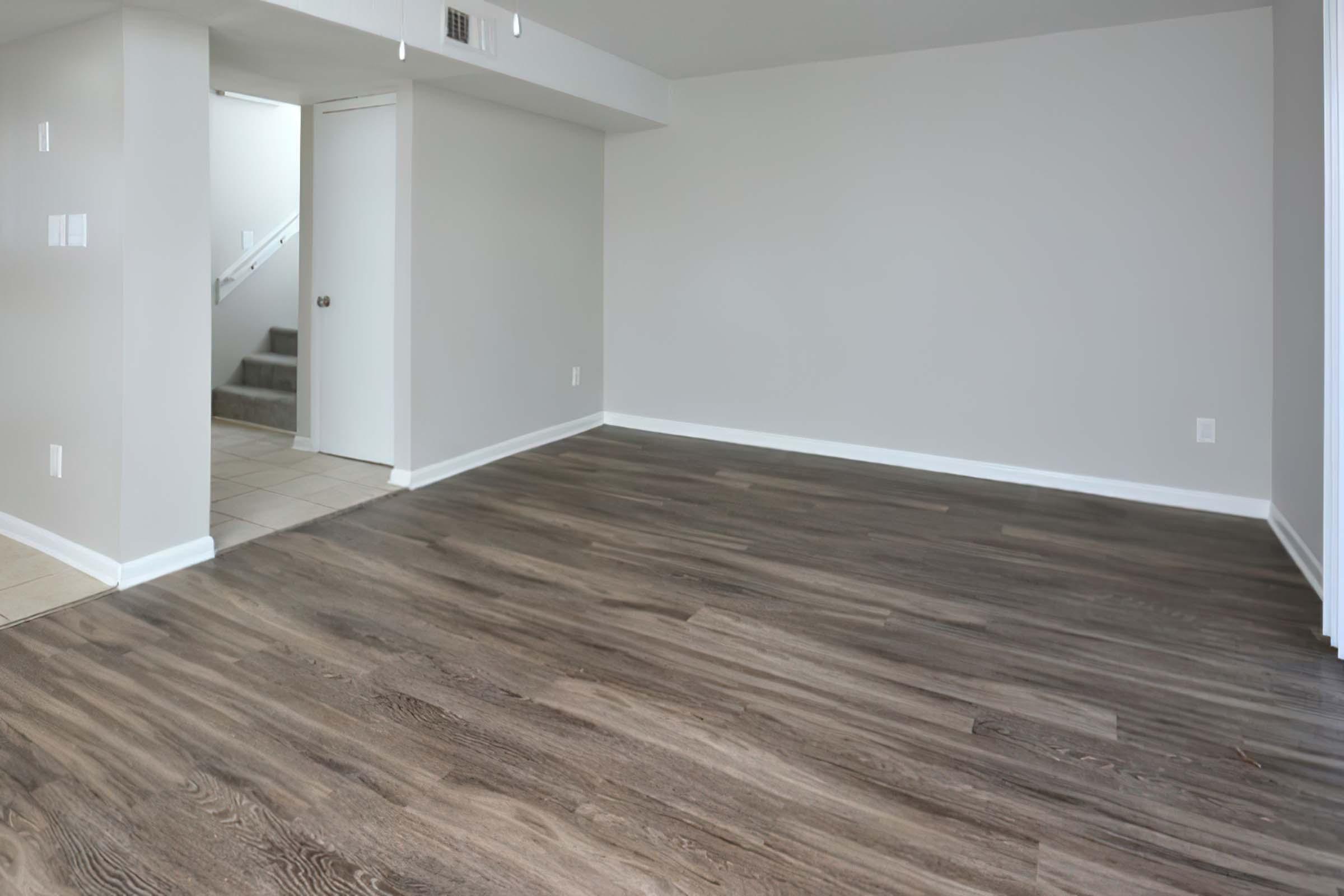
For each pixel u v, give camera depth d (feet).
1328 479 9.02
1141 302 14.34
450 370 15.33
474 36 12.66
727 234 18.24
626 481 15.44
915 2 12.84
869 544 12.18
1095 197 14.49
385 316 15.56
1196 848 5.81
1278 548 12.18
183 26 9.96
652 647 8.80
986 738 7.18
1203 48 13.43
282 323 21.62
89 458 10.25
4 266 11.24
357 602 9.78
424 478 14.89
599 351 20.10
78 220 10.05
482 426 16.33
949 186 15.71
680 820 6.04
